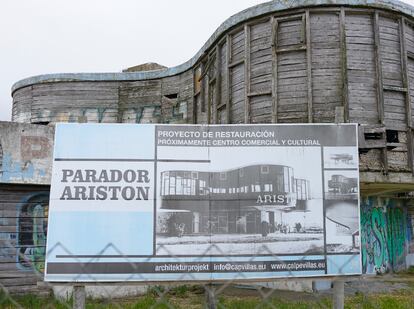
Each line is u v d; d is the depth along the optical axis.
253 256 6.17
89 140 6.32
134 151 6.34
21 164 10.08
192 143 6.40
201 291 11.29
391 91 12.59
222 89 14.74
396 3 12.67
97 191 6.21
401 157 12.48
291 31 12.87
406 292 11.91
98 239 6.09
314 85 12.42
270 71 12.91
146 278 6.05
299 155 6.41
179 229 6.20
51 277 5.95
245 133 6.43
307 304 9.13
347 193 6.35
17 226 10.25
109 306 9.02
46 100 21.81
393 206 17.23
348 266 6.21
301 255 6.20
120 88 21.28
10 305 9.00
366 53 12.52
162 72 20.52
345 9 12.47
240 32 13.94
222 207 6.28
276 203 6.29
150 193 6.25
